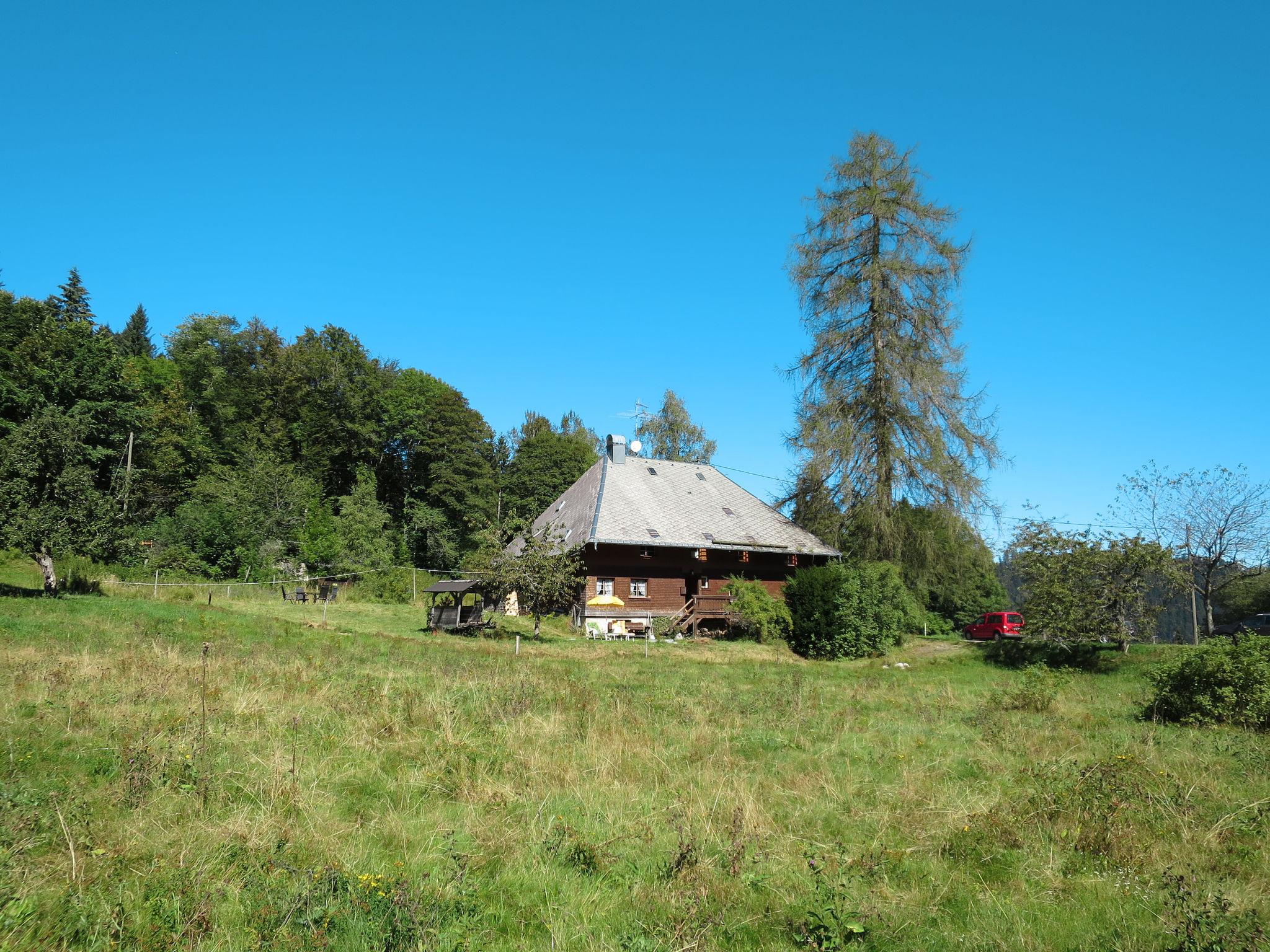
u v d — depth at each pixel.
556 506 43.06
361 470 60.12
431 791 8.23
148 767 7.73
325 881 5.51
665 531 35.72
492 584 28.66
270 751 8.95
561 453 66.94
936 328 35.25
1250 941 5.17
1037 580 26.98
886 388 35.19
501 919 5.45
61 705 10.53
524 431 85.31
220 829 6.49
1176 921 5.44
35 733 9.01
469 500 62.03
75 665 13.48
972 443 34.12
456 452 63.91
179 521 47.34
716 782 9.06
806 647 32.22
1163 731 13.72
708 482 40.78
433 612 28.56
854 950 5.25
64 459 26.55
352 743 9.77
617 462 39.66
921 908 5.91
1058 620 25.86
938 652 31.45
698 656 27.05
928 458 34.03
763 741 11.62
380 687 14.07
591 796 8.25
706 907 5.74
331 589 40.81
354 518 50.31
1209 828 7.70
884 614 31.73
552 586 28.58
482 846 6.72
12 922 4.74
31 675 12.40
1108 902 5.98
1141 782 8.84
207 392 66.25
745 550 36.28
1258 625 32.19
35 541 25.22
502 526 29.14
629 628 34.19
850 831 7.77
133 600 27.58
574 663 22.00
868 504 34.66
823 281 36.91
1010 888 6.31
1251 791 9.11
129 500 44.94
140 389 49.03
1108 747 11.82
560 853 6.64
